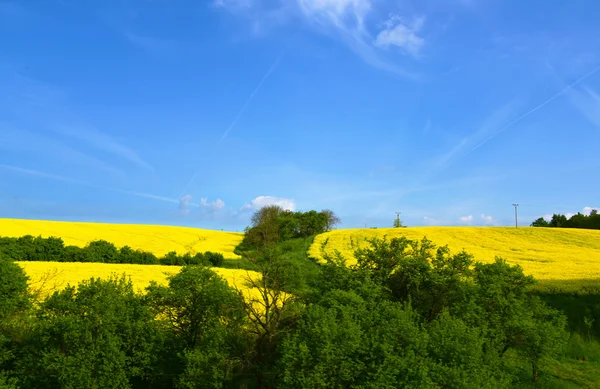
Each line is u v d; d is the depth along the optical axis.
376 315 15.91
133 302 18.28
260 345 16.81
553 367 23.23
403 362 13.69
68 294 17.28
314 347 13.95
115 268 39.34
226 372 15.96
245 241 71.69
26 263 39.56
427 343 15.10
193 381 15.77
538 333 20.34
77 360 15.41
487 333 18.77
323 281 20.11
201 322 18.39
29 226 64.44
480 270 22.11
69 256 49.19
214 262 54.38
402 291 21.55
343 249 62.12
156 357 17.16
